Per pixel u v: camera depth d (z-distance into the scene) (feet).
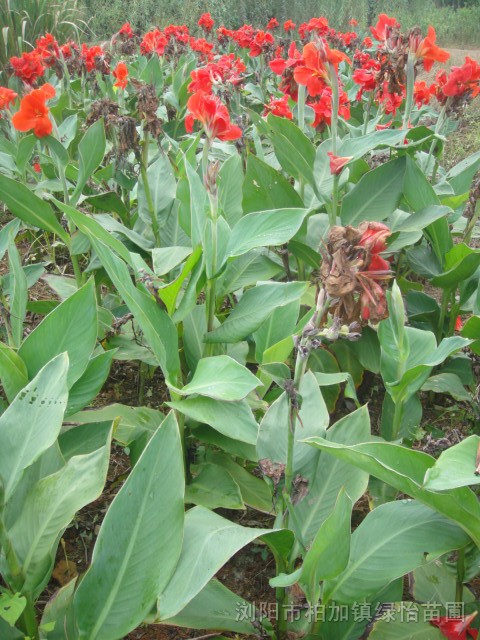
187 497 7.26
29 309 10.31
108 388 10.71
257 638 6.33
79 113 18.16
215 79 10.77
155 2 38.91
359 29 45.55
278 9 43.06
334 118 9.75
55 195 15.14
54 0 28.89
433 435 8.77
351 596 5.47
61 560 7.54
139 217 10.36
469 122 26.68
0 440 5.28
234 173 9.92
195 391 6.15
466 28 55.67
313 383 7.03
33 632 5.28
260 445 6.27
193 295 7.09
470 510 5.05
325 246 4.44
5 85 24.54
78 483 5.47
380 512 5.87
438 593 6.28
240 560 7.72
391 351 7.68
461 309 10.33
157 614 4.73
